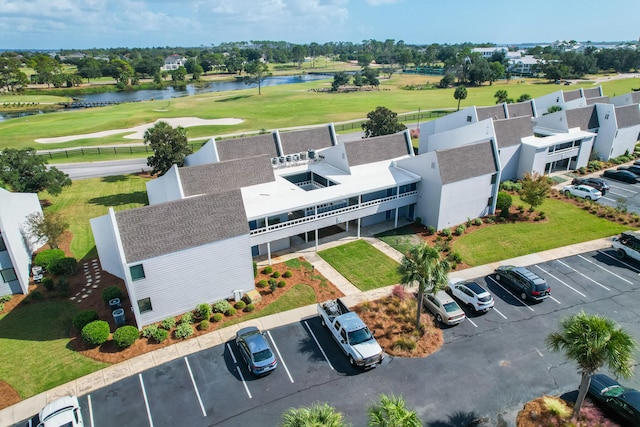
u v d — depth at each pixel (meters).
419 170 45.50
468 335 28.81
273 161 48.62
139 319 29.77
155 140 55.00
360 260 39.16
